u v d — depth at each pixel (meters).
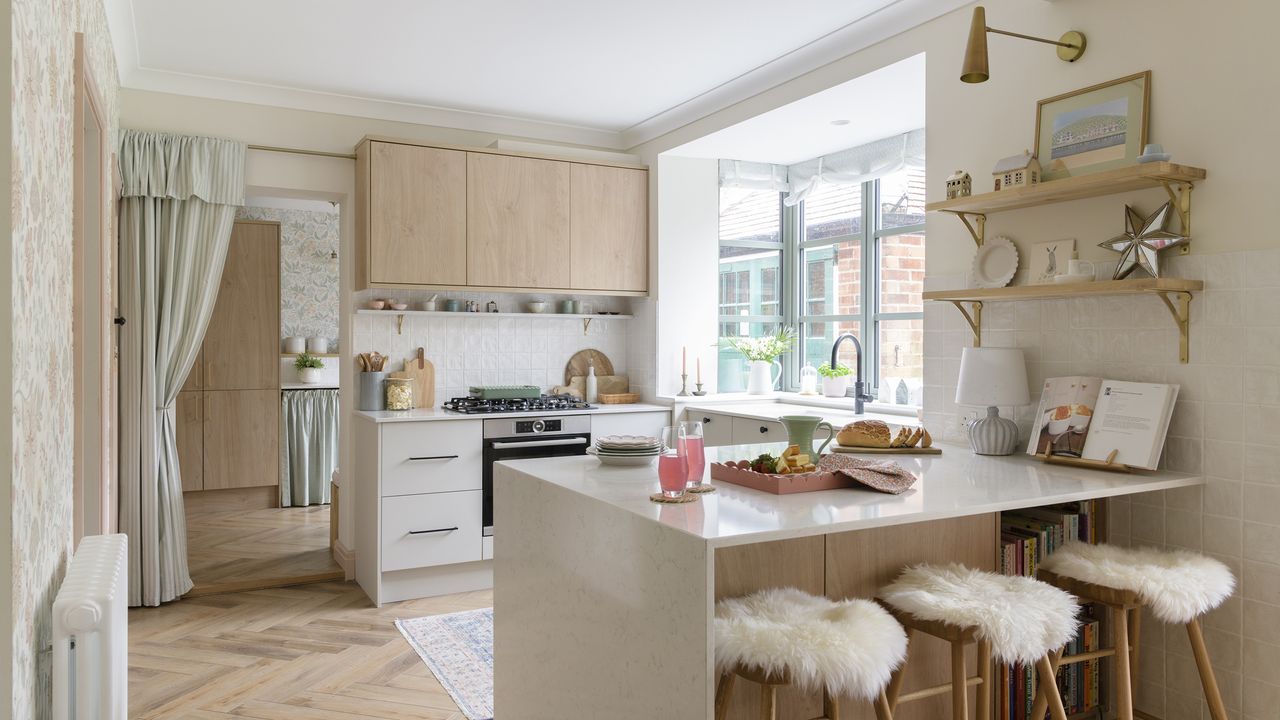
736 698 2.06
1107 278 2.86
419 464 4.38
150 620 4.05
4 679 1.36
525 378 5.39
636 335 5.55
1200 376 2.63
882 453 3.10
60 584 1.91
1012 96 3.17
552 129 5.34
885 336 4.98
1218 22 2.57
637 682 2.02
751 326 5.62
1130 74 2.80
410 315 5.06
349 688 3.26
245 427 6.69
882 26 3.65
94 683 1.65
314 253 7.25
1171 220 2.69
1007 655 1.94
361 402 4.75
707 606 1.76
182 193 4.32
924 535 2.37
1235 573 2.56
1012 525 2.75
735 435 4.76
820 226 5.45
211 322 6.60
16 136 1.37
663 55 4.10
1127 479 2.56
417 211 4.68
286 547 5.45
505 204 4.92
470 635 3.84
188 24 3.72
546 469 2.71
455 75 4.40
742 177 5.50
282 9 3.56
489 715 3.02
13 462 1.36
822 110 4.34
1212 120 2.58
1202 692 2.68
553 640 2.45
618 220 5.27
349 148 4.82
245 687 3.26
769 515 2.00
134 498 4.20
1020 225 3.17
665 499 2.16
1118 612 2.34
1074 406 2.89
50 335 1.75
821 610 1.98
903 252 4.84
